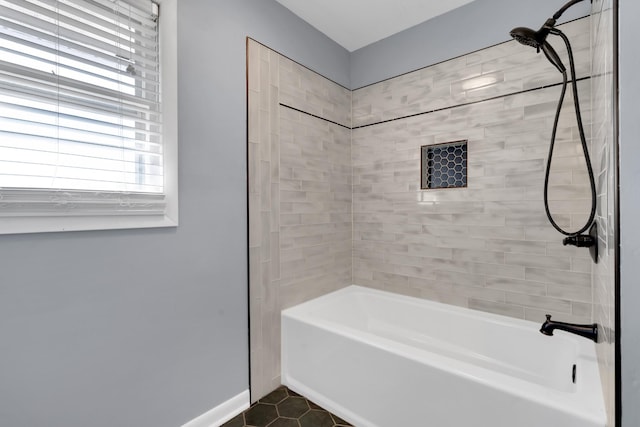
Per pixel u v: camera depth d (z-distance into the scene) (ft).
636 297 2.38
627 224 2.41
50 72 3.59
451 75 6.50
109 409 3.98
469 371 4.01
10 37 3.26
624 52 2.40
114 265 4.01
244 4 5.56
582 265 5.15
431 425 4.25
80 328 3.74
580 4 5.06
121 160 4.03
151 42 4.50
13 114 3.38
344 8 6.40
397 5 6.31
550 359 5.13
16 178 3.41
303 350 5.93
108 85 4.12
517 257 5.80
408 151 7.20
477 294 6.31
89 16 3.85
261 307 5.91
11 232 3.21
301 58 6.73
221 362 5.24
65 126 3.62
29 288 3.38
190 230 4.80
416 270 7.16
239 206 5.51
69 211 3.65
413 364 4.42
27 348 3.37
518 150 5.72
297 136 6.66
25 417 3.37
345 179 8.00
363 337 5.08
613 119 2.53
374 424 4.87
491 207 6.07
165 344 4.52
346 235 8.06
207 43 4.99
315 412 5.46
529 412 3.52
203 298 4.99
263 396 5.91
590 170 4.02
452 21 6.46
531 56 5.55
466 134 6.33
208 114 5.01
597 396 3.49
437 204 6.79
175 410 4.64
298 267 6.72
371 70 7.79
